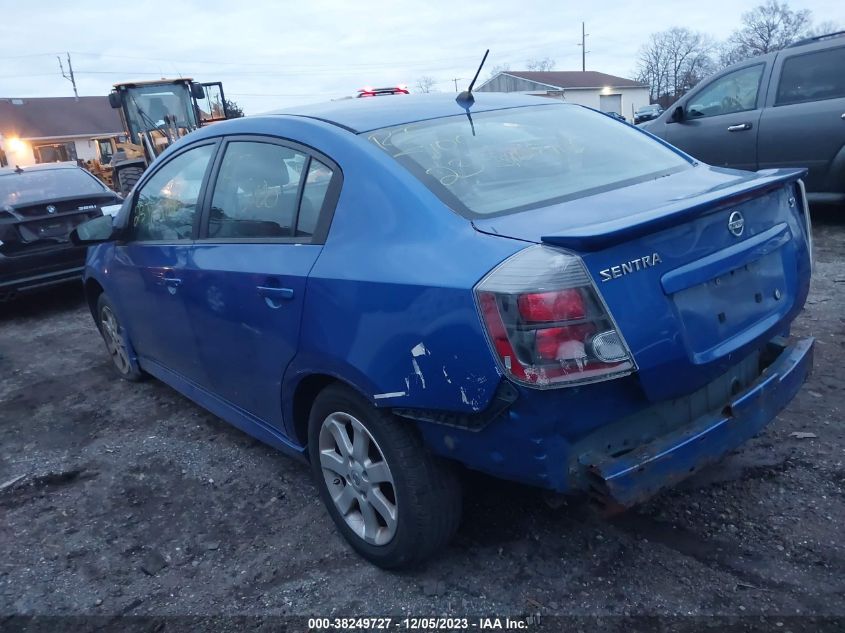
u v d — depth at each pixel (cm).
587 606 250
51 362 591
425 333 229
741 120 759
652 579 260
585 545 282
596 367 207
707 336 235
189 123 1505
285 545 306
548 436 217
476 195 259
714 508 296
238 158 336
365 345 248
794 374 278
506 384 212
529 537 289
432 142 286
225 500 347
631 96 4819
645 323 215
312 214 287
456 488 261
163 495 357
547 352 204
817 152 701
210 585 285
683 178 295
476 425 226
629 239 213
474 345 216
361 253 258
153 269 388
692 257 230
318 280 268
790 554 265
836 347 437
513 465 226
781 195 279
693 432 241
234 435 418
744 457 330
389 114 307
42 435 443
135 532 327
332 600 269
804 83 712
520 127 319
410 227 250
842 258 631
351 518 290
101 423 453
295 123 310
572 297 204
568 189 275
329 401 279
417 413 241
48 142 4728
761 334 254
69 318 733
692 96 820
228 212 338
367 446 271
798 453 328
